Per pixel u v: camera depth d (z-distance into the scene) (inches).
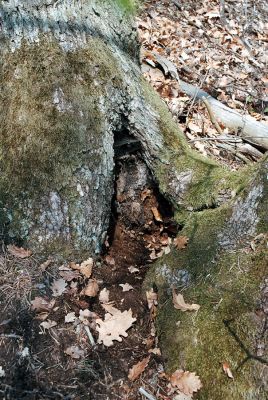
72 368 42.8
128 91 54.3
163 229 59.5
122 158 57.8
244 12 119.7
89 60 51.6
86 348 44.3
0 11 50.1
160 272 49.8
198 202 54.4
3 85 50.1
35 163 48.8
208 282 45.8
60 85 49.9
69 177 49.4
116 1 56.7
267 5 127.3
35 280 47.1
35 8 50.5
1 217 48.4
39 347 43.3
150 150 57.0
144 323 47.4
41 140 49.1
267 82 96.7
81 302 47.1
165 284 48.8
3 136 49.6
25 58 50.1
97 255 52.2
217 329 43.1
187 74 86.1
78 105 50.3
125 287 50.1
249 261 44.2
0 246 48.1
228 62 97.1
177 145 57.9
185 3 111.0
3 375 41.2
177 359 44.0
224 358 41.8
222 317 43.3
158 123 57.1
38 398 40.5
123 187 58.7
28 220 48.5
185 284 47.5
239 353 41.3
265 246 43.6
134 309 48.3
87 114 50.6
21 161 48.9
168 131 57.8
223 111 75.3
